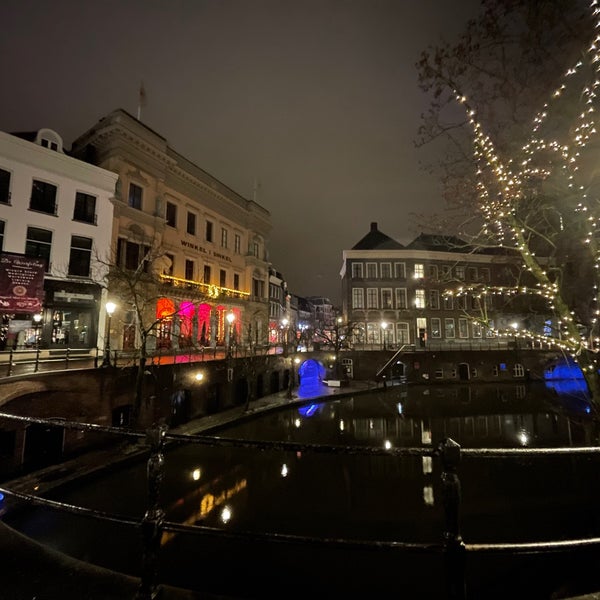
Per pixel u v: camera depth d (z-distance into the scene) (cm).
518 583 814
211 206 3250
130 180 2423
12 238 1852
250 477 1444
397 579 830
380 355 3997
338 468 1597
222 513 1141
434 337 4344
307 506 1219
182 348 2697
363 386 3597
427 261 4472
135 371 1647
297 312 7562
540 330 4044
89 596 226
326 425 2342
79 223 2103
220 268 3350
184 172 2881
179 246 2856
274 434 2064
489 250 4562
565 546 224
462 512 1223
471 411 2816
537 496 1342
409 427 2370
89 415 1422
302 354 3709
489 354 4097
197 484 1338
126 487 1232
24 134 2178
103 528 975
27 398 1216
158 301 2572
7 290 1479
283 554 916
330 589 791
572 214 795
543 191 784
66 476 1157
